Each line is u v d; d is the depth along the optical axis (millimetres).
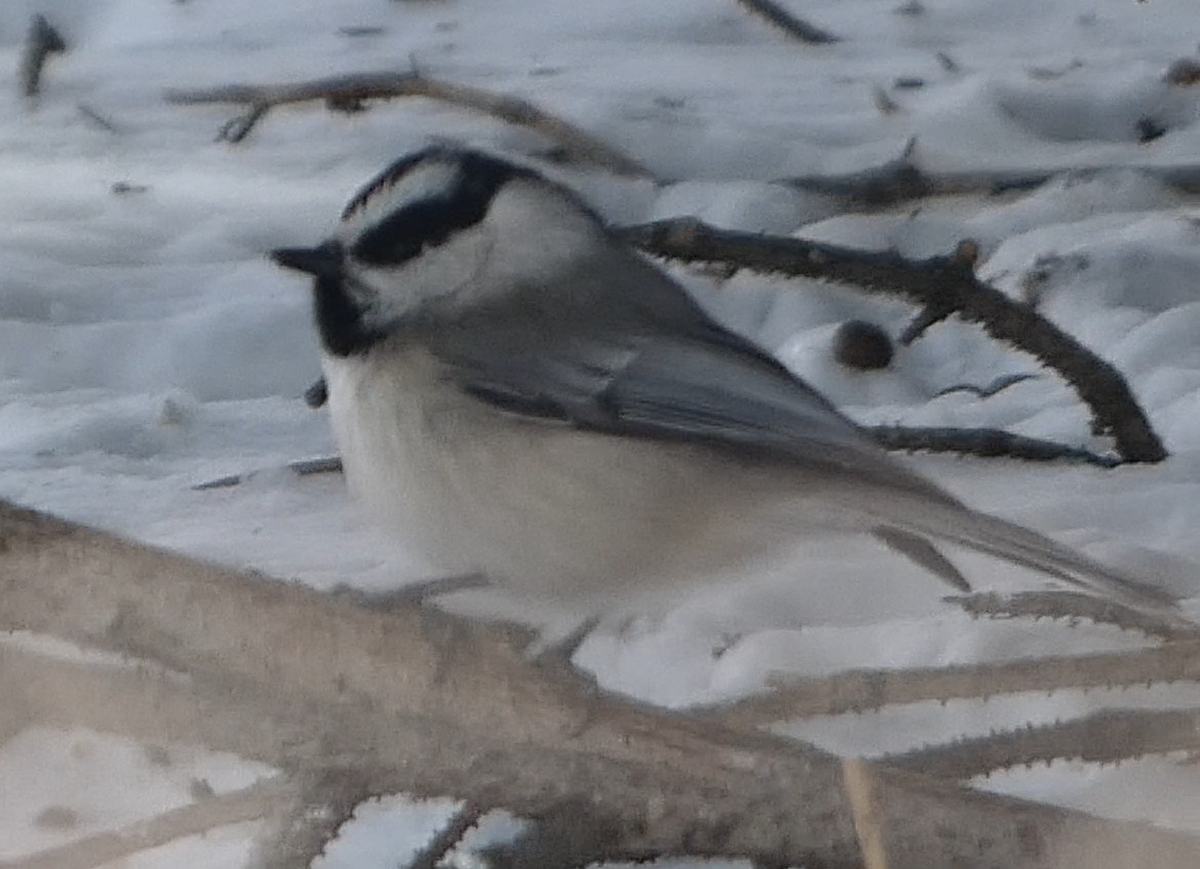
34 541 4957
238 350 10789
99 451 9648
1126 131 14633
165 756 6500
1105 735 5730
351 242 6027
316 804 5391
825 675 6141
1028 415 9945
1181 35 17109
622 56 16422
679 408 5816
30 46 15531
